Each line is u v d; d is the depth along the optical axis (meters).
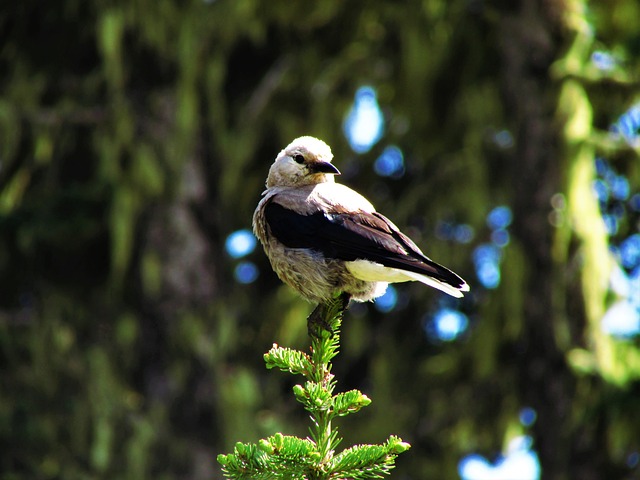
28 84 15.75
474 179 15.16
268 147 16.97
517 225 13.90
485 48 15.54
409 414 15.54
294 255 7.17
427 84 15.67
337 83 16.19
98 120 15.60
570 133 13.40
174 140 15.66
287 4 15.73
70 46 16.11
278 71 16.62
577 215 13.12
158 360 15.73
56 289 15.62
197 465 14.95
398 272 6.89
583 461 13.13
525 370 13.80
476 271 15.94
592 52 14.00
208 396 15.39
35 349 15.24
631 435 12.59
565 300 13.21
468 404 15.07
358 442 15.52
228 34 15.59
